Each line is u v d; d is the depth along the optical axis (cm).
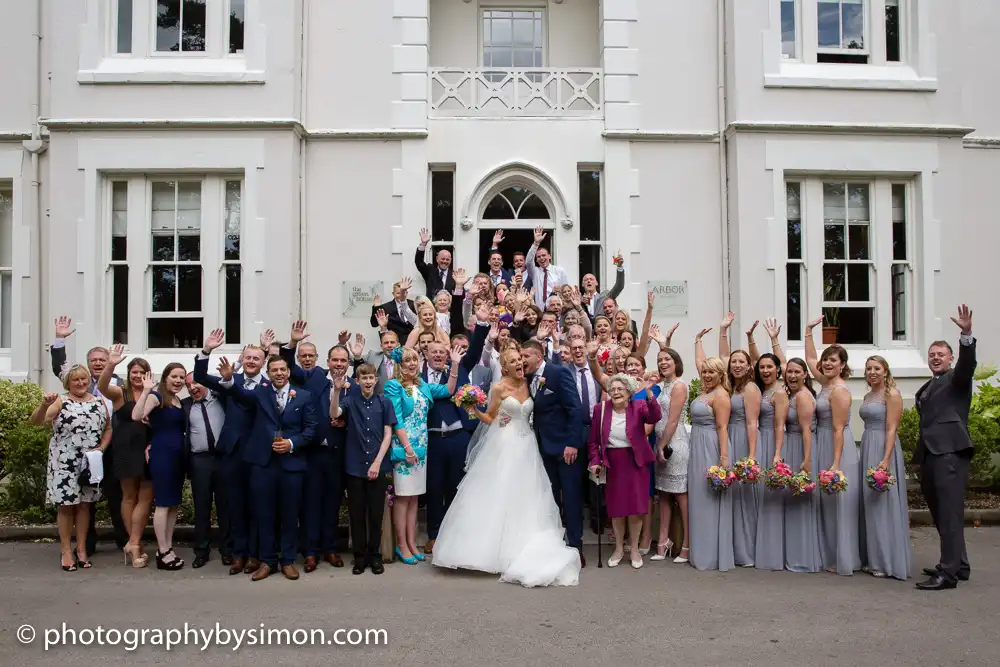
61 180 1131
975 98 1262
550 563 714
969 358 715
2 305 1209
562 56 1311
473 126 1194
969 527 972
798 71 1195
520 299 978
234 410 779
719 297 1192
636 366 819
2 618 621
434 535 823
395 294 1036
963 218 1237
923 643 562
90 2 1145
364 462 759
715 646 555
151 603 660
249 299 1131
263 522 750
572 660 528
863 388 1173
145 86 1141
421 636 576
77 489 771
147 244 1153
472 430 827
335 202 1177
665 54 1208
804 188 1198
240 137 1140
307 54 1187
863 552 772
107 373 787
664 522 820
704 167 1202
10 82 1197
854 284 1209
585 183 1227
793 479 746
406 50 1191
